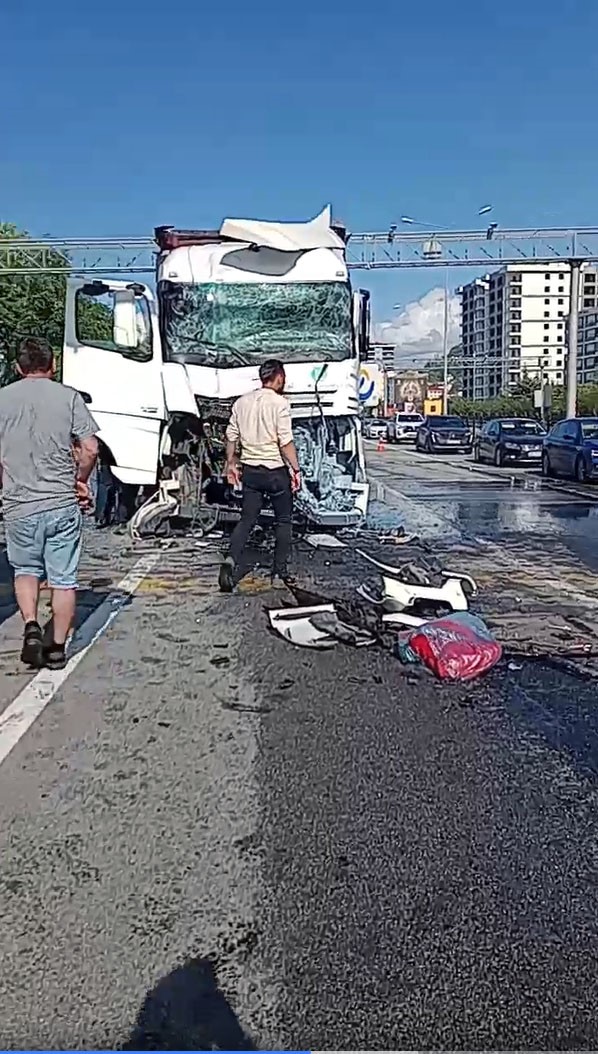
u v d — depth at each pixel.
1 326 36.72
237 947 3.53
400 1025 3.14
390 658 7.22
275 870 4.07
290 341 12.87
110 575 10.56
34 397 6.60
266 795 4.79
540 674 6.84
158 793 4.81
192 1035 3.09
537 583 10.37
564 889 3.94
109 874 4.02
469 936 3.61
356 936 3.60
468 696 6.34
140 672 6.85
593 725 5.80
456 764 5.20
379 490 22.84
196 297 12.84
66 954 3.48
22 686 6.52
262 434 9.64
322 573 10.62
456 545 13.32
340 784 4.93
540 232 37.97
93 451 6.79
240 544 9.76
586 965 3.45
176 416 12.88
